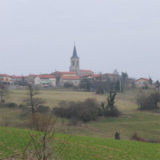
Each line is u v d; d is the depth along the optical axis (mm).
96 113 108125
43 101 111500
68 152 38438
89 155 39375
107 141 56500
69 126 93438
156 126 98062
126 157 41062
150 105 126812
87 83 197750
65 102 117250
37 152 14609
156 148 52531
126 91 189125
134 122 104312
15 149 35375
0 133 48906
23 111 104312
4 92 128250
